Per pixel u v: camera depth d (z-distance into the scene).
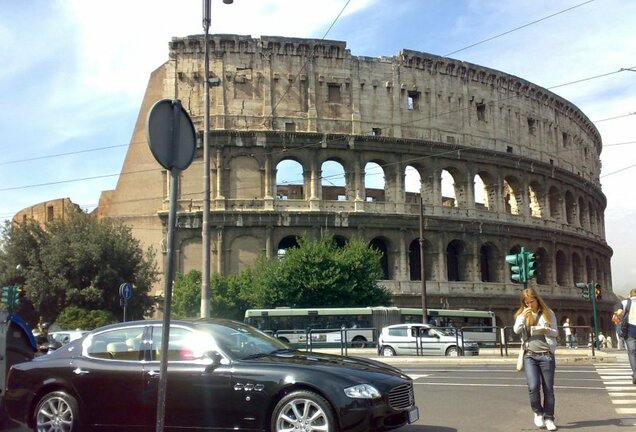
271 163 72.00
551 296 83.94
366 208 73.25
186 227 70.88
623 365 29.92
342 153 73.75
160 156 8.77
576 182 94.88
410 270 78.25
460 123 80.12
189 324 12.83
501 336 38.50
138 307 66.38
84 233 65.69
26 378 13.15
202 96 72.50
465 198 79.00
